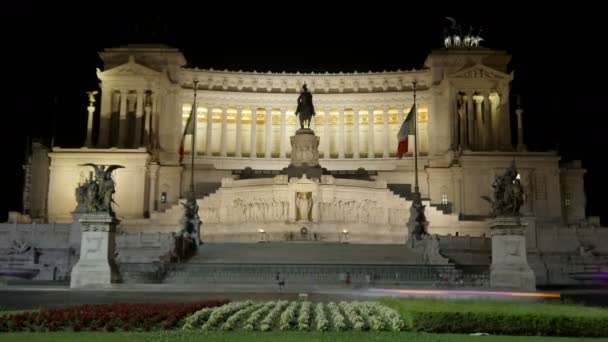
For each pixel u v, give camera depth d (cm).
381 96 11344
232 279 5094
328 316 2625
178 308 2595
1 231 7450
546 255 7219
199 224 6775
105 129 10656
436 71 11162
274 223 8456
